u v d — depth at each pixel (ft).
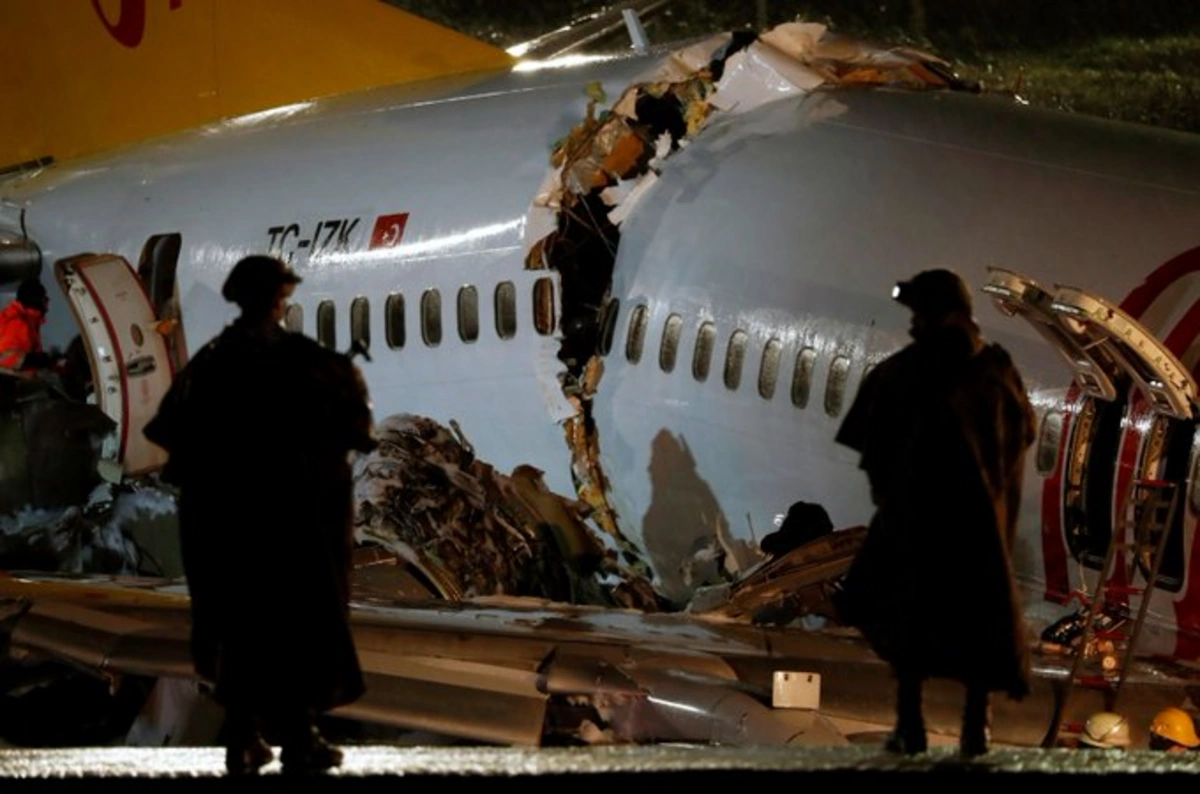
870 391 98.12
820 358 170.40
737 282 178.91
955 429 94.38
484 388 202.08
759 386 175.32
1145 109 541.75
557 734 149.79
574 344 194.59
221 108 261.65
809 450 171.83
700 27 544.62
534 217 196.44
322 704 92.89
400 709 145.79
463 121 218.38
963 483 94.12
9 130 279.49
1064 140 170.71
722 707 140.56
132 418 231.30
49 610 164.25
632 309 187.62
